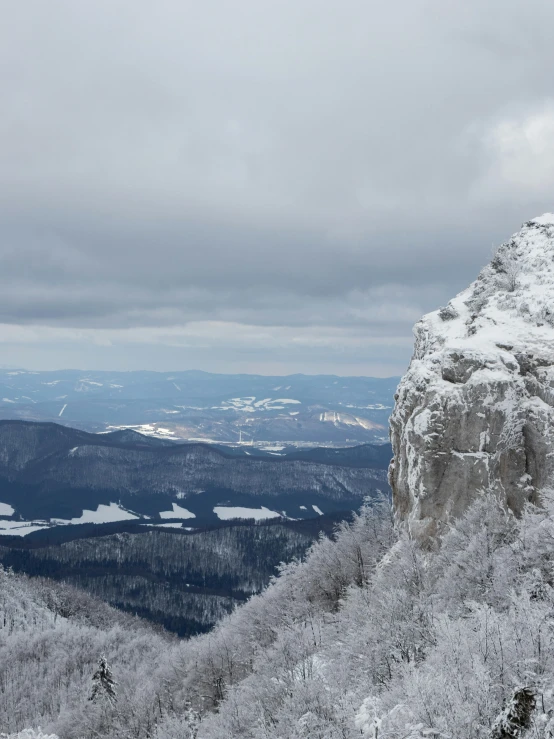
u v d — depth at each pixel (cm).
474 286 5891
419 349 5909
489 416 4706
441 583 4044
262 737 3234
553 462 4447
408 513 5475
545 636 2514
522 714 2069
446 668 2527
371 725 2159
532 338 4872
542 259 5428
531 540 3694
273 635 5988
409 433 5062
